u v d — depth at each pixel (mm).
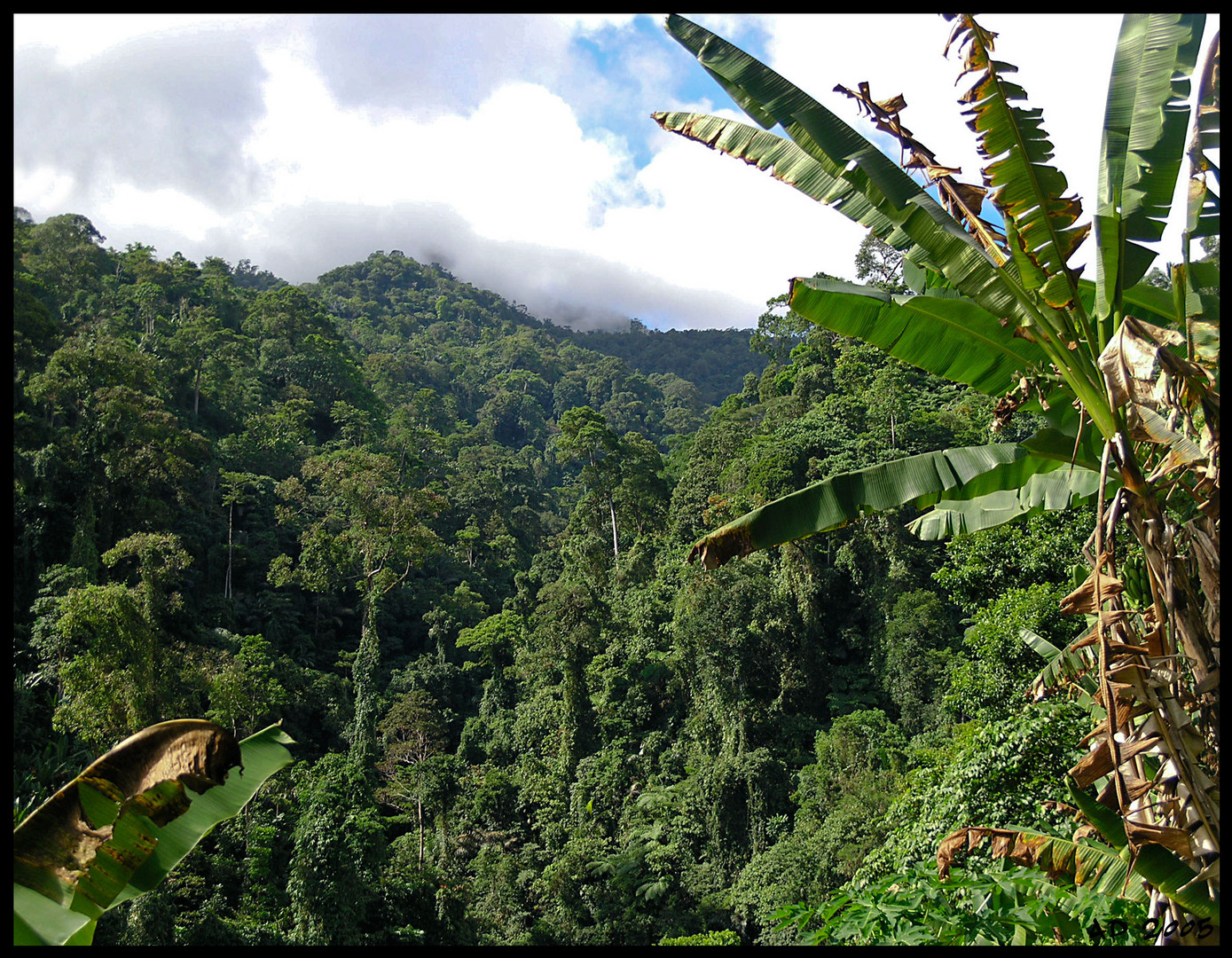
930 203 3230
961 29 2824
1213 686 2170
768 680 28234
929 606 26844
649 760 30125
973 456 3414
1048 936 2811
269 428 47719
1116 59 3100
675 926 22547
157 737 2234
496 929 23703
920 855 8336
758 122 3500
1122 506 2408
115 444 30359
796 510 3377
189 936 16688
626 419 102938
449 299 150375
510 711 36125
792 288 3447
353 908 19562
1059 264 2895
